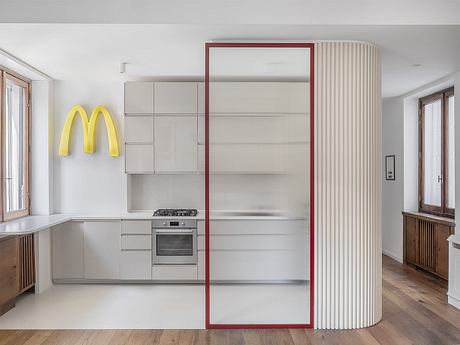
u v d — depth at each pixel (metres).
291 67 3.77
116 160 5.50
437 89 5.40
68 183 5.48
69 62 4.45
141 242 5.07
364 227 3.71
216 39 3.63
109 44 3.79
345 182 3.69
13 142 4.86
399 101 6.22
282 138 3.86
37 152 5.24
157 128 5.25
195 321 3.83
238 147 3.88
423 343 3.34
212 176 4.02
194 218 5.04
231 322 3.70
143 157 5.26
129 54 4.12
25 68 4.55
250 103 3.84
